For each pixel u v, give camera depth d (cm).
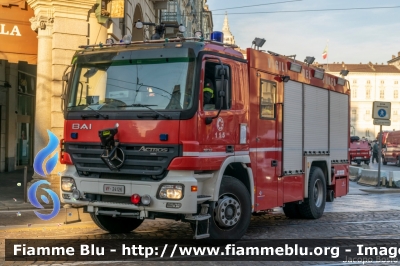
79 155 749
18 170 2116
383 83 11031
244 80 809
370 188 1883
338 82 1238
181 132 678
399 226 1013
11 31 1395
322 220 1091
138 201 686
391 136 4022
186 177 679
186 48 702
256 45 887
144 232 895
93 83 755
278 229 960
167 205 674
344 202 1462
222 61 747
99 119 730
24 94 2186
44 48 1366
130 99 717
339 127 1238
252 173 825
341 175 1244
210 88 720
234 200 770
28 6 1407
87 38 1414
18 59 1403
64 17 1370
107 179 716
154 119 691
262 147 866
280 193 934
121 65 738
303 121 1041
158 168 684
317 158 1100
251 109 831
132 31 2030
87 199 736
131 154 701
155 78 711
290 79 982
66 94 780
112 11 1449
